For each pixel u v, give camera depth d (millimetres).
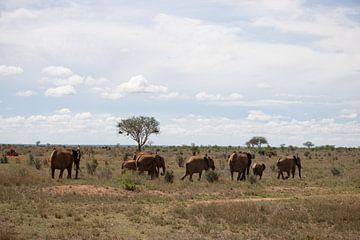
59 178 32062
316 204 23406
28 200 22203
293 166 40188
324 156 83312
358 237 17422
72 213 19453
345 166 57531
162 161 37188
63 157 32469
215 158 69875
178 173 42781
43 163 48250
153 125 73562
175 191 28641
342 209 22000
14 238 15000
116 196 25016
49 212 19500
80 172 38719
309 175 43500
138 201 23953
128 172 30844
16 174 30688
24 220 17984
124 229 17516
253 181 34250
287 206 22844
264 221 19625
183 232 17469
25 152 80125
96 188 27328
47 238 15445
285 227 18766
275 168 50125
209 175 34438
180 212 20875
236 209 21344
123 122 72500
